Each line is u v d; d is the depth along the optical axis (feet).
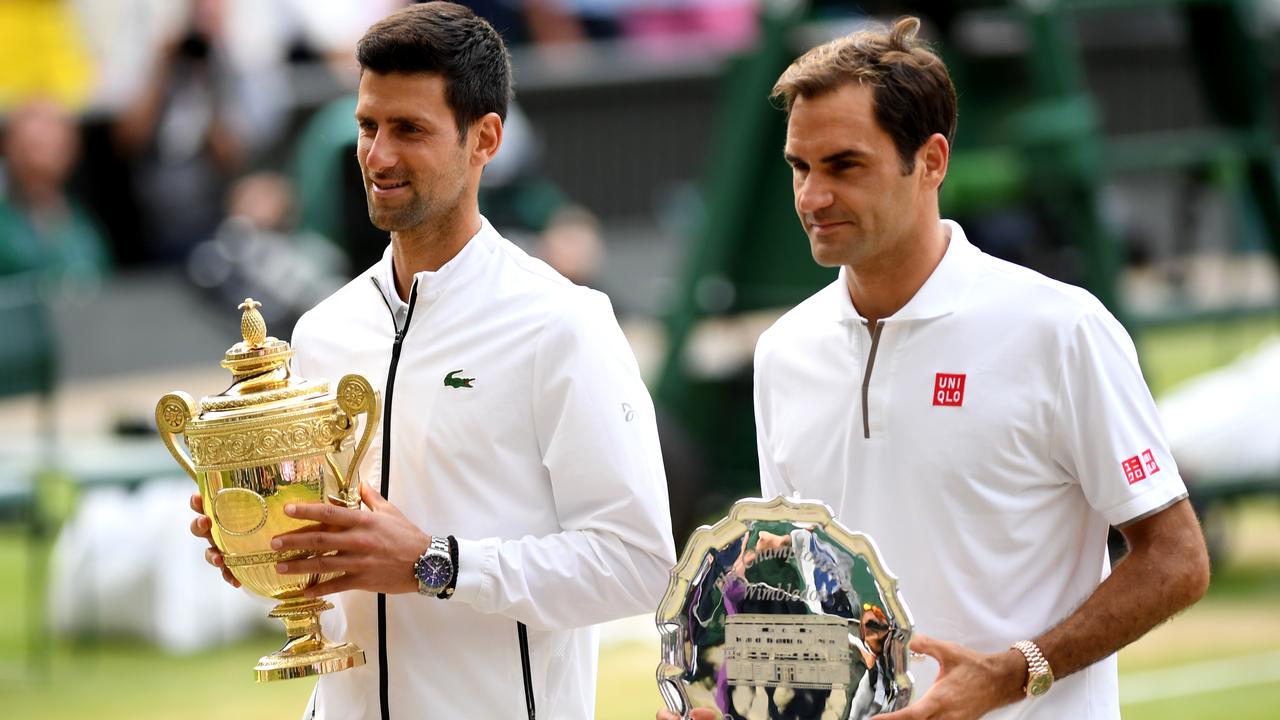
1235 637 86.02
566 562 35.17
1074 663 33.99
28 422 141.38
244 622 93.50
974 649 35.09
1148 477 34.58
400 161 34.96
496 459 35.88
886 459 35.50
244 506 34.19
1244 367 103.71
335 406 34.88
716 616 33.22
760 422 38.24
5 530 120.88
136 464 92.89
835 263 34.42
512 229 127.75
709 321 110.42
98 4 167.84
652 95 185.47
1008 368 34.91
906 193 34.19
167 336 157.48
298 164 150.51
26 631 93.81
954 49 101.71
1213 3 105.81
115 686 82.02
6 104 162.50
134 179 157.48
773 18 101.91
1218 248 179.93
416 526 34.91
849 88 33.63
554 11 185.78
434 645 36.04
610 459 35.58
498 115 36.27
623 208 185.37
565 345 35.76
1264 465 96.99
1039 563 35.27
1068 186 95.61
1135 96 188.96
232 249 123.24
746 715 33.01
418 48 34.68
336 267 114.73
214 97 158.40
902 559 35.47
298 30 165.48
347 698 36.70
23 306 91.81
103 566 91.40
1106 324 35.04
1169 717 72.49
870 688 32.45
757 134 103.60
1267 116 107.96
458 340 36.09
